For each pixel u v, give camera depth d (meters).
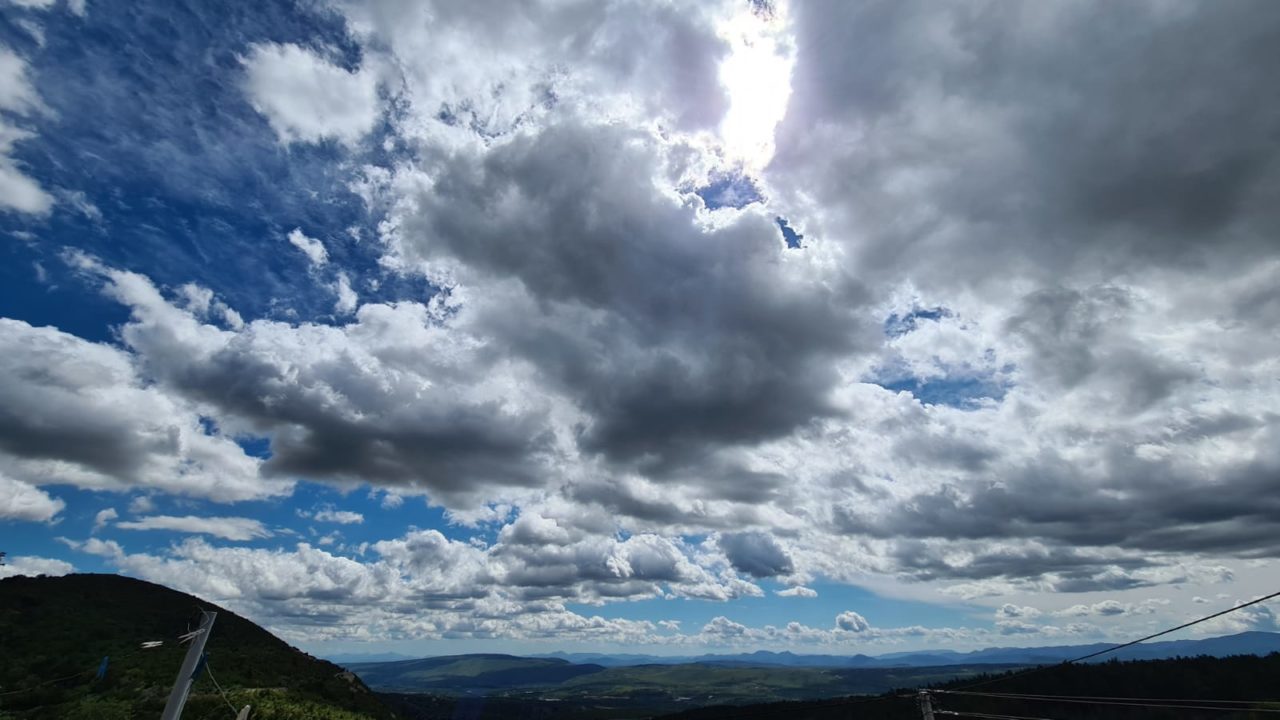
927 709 40.28
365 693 114.44
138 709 66.81
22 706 65.44
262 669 96.94
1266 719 88.12
